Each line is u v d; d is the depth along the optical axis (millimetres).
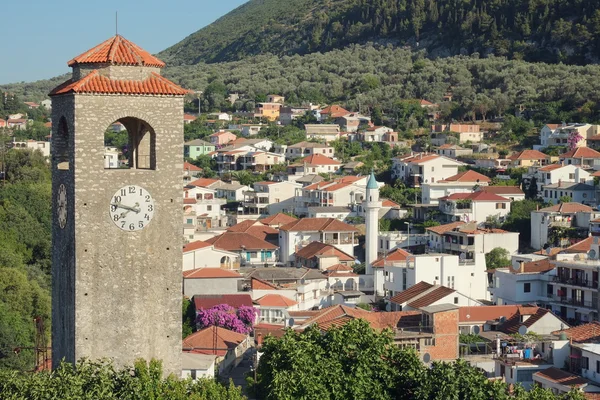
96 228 84625
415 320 168625
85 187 84188
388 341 98938
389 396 94625
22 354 154000
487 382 99750
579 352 144125
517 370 144625
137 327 85812
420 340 161000
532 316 171375
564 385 135125
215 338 169500
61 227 88000
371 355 95875
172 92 85562
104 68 85125
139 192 85438
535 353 151125
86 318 84688
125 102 84750
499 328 174875
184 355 148625
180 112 86062
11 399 83438
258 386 120812
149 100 85312
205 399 91625
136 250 85562
